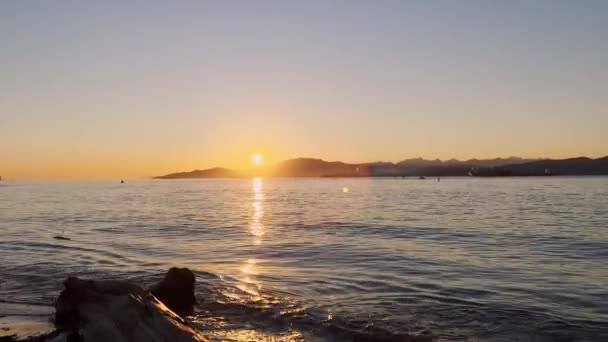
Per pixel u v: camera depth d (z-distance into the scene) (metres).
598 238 29.59
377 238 30.38
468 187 139.00
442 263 21.34
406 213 50.38
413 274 18.97
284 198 90.06
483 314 13.46
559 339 11.59
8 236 32.09
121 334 8.97
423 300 14.95
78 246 26.91
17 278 18.38
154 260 22.31
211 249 25.86
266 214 51.00
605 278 18.08
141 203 74.88
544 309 13.92
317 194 106.81
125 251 25.08
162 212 54.84
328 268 20.31
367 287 16.73
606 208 54.38
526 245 27.00
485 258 22.67
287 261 22.08
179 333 9.45
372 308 14.06
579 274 18.86
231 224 40.03
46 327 11.93
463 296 15.44
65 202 77.56
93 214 51.75
